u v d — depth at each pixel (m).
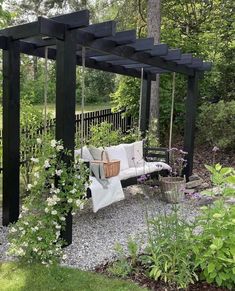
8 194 4.15
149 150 6.31
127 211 4.98
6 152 4.14
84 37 3.73
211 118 7.96
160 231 3.11
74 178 3.39
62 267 3.17
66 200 3.38
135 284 2.87
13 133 4.13
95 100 16.84
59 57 3.42
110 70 6.12
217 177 3.23
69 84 3.46
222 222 2.90
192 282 2.81
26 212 3.37
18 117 4.18
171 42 9.17
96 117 8.88
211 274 2.78
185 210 4.95
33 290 2.78
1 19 5.14
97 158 5.05
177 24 10.71
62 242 3.38
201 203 5.11
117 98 9.53
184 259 2.87
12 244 3.14
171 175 5.98
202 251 2.96
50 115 7.02
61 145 3.42
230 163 7.69
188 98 6.39
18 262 3.22
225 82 9.22
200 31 10.51
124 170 5.36
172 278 2.85
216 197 4.27
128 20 9.91
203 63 6.34
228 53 9.27
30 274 3.01
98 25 3.73
